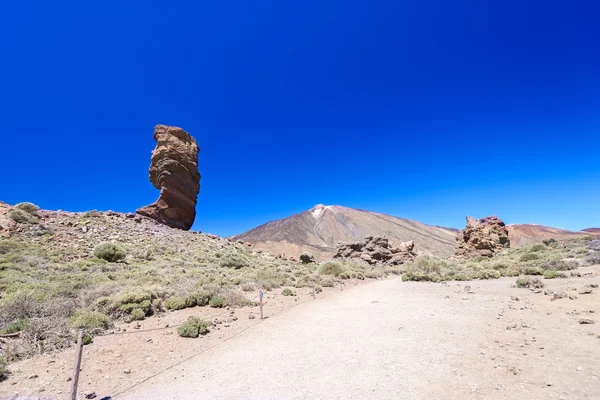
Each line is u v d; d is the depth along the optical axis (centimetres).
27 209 3341
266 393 635
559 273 2150
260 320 1334
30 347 905
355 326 1138
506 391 577
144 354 923
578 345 784
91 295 1435
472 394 573
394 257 6231
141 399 649
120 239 3275
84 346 971
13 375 753
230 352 927
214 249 3966
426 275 2820
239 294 1755
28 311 1131
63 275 1888
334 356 820
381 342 911
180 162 4581
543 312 1170
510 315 1162
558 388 574
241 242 5425
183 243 3838
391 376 668
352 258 6094
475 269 3344
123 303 1375
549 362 692
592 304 1198
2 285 1479
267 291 2142
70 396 659
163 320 1292
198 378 742
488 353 772
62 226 3238
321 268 3656
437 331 993
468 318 1150
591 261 2711
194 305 1583
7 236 2600
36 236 2784
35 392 673
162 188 4469
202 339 1075
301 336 1051
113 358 883
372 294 2041
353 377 677
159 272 2253
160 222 4378
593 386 571
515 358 729
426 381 634
